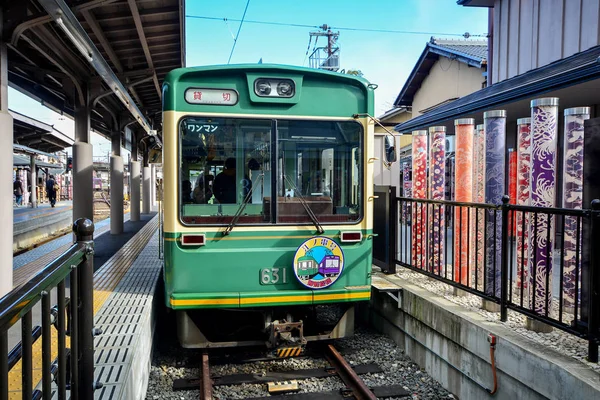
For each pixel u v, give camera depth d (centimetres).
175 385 451
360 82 511
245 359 523
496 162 480
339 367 493
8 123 528
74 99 902
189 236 469
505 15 1039
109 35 842
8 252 528
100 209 2956
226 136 482
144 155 2136
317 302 491
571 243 438
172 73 470
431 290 532
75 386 234
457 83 1467
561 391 305
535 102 416
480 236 525
